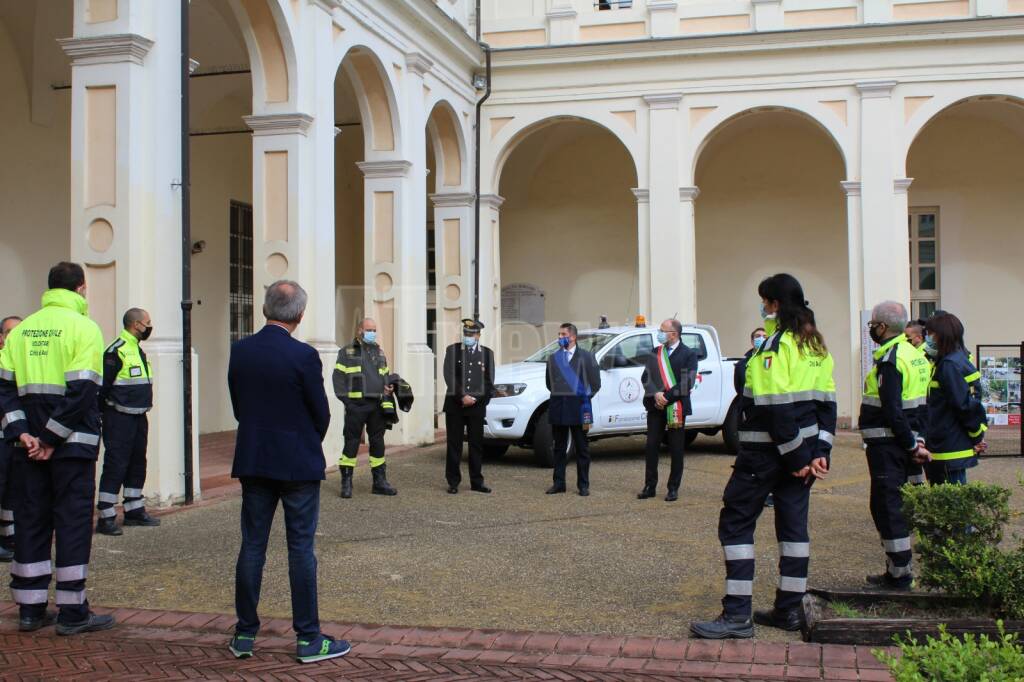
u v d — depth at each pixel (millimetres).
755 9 16375
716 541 7539
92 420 5301
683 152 16578
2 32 11930
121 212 8609
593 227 19953
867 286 16031
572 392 9656
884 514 5781
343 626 5320
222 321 15656
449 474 9797
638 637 5086
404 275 13531
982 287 18453
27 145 12438
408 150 13820
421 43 14492
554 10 16875
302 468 4742
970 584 4910
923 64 15938
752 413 5164
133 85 8672
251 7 10539
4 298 12094
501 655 4840
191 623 5398
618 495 9734
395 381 9883
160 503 8711
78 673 4602
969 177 18484
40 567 5312
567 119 17047
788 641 5016
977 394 6371
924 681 2746
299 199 10836
